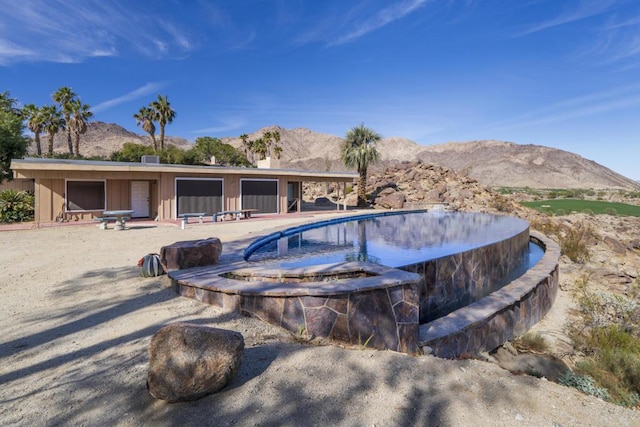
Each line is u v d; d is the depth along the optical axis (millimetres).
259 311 4227
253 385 2797
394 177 34375
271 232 11445
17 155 21219
